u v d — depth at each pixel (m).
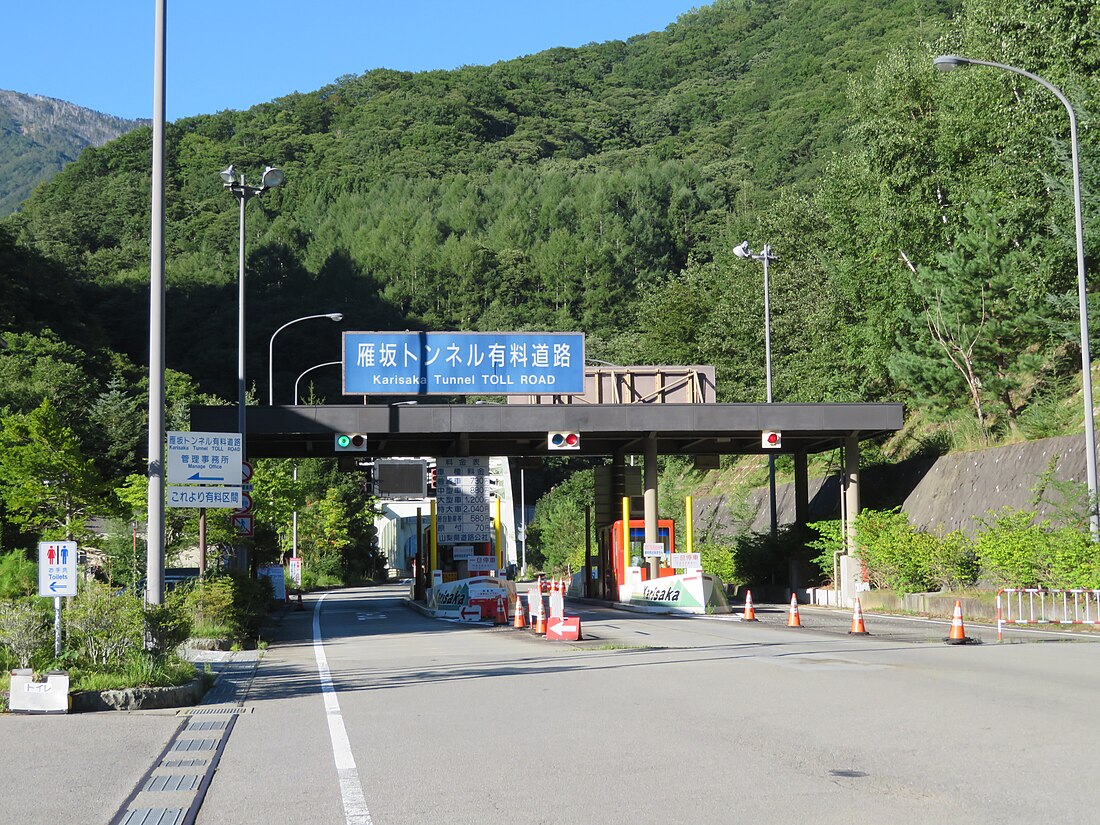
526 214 156.38
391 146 190.25
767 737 9.18
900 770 7.68
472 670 15.95
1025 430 31.69
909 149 43.38
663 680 13.73
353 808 6.98
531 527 100.75
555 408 33.44
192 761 8.73
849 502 35.47
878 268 45.25
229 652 20.31
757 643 19.53
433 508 44.41
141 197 156.50
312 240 159.38
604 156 180.50
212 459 22.05
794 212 70.94
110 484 37.75
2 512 43.81
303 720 11.02
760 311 66.12
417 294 142.88
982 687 12.02
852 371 48.47
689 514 36.53
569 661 16.95
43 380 69.94
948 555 28.78
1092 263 34.19
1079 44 35.22
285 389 108.56
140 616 13.17
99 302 116.75
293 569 66.00
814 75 149.75
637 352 83.62
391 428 32.69
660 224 142.75
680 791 7.19
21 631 12.77
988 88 38.78
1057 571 22.72
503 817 6.62
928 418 37.84
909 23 130.12
